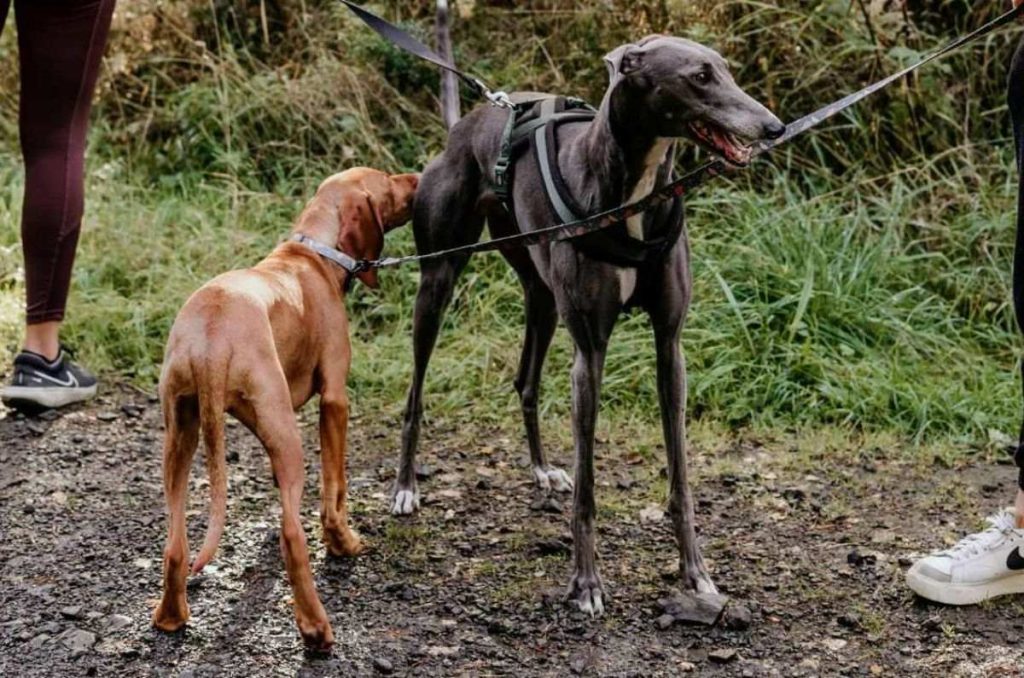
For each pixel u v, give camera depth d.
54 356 5.37
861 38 6.73
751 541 4.39
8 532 4.35
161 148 7.63
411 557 4.24
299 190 7.12
